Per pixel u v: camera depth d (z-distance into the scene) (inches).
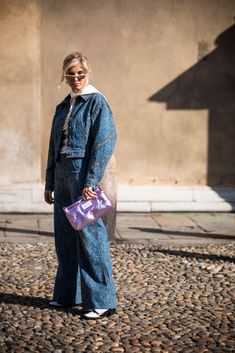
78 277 176.6
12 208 315.9
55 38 315.9
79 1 315.6
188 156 328.2
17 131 317.4
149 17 319.0
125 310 176.2
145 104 323.6
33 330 160.7
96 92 167.8
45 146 320.8
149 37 320.2
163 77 323.3
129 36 319.3
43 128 320.2
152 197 323.0
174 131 326.6
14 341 153.3
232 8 322.0
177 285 201.0
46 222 299.1
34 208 316.8
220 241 265.7
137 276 209.9
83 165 165.9
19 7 311.4
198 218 313.4
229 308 179.8
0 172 318.3
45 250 243.9
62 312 174.1
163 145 326.6
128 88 322.0
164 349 149.3
